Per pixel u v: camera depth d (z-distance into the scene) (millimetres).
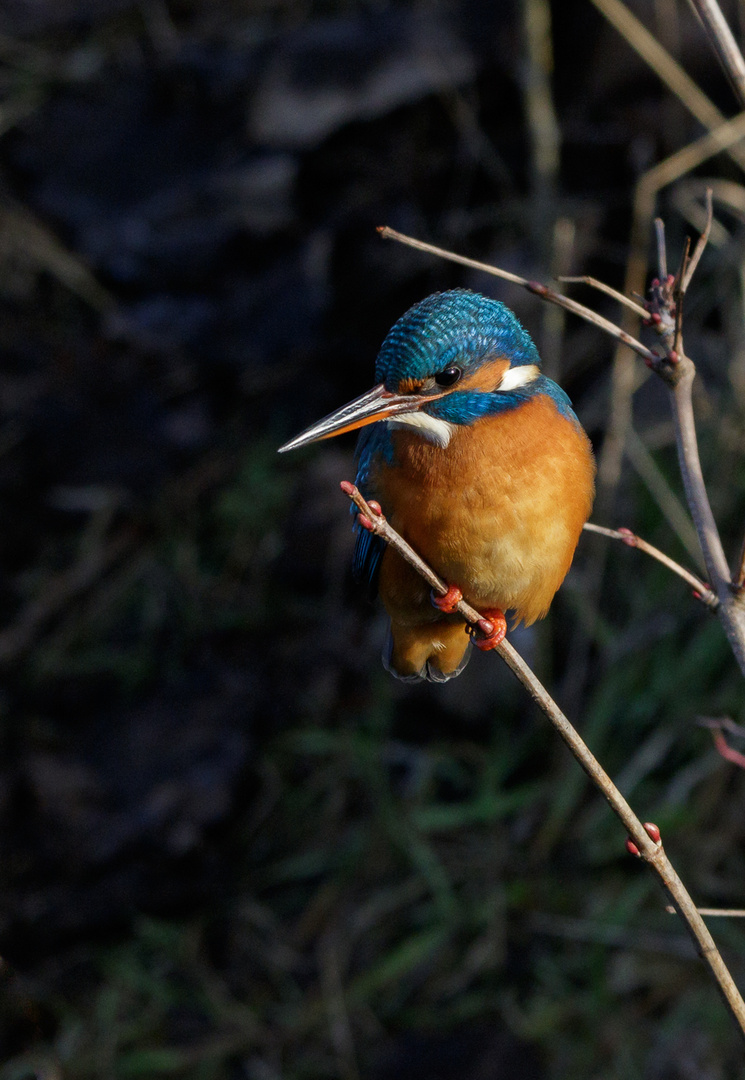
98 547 12547
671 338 4789
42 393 13164
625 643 10336
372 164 12766
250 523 12156
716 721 5602
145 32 14664
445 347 5445
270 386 12625
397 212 12406
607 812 10000
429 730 10883
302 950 10102
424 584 5867
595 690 10531
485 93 12305
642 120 11188
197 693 11609
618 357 9727
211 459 12617
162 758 11180
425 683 10969
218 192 13211
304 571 11820
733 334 10336
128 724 11555
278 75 13070
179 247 13297
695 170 11062
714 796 9820
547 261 10883
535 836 10117
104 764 11281
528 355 5809
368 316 12289
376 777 10602
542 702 4480
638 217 9367
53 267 13430
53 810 11008
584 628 10422
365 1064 9281
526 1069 8977
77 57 14656
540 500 5516
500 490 5477
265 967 10094
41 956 10367
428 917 9984
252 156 13211
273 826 10797
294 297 12680
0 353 13406
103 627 12234
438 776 10633
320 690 11242
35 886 10688
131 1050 9719
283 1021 9711
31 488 12859
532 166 11484
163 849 10664
